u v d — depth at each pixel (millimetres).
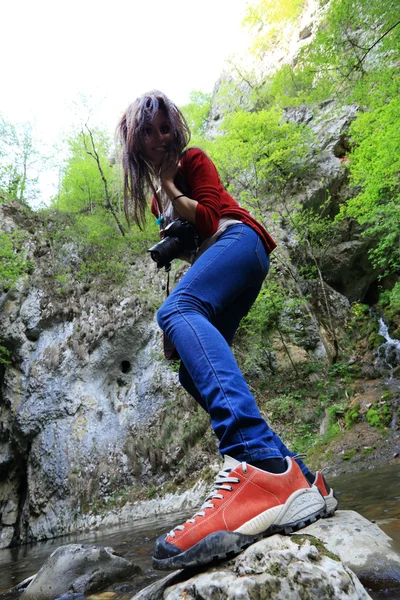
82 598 1688
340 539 1204
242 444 1089
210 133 17688
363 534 1213
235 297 1345
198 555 959
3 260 11016
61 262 12195
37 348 10867
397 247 9961
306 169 11656
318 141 12258
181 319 1220
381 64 7020
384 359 8969
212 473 7680
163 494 8039
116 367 10578
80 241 12609
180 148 1374
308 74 7500
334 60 7074
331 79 7629
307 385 8766
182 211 1353
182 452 8477
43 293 11344
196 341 1175
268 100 14477
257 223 1440
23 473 10180
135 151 1396
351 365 9172
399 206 8367
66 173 15625
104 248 12578
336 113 11484
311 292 10547
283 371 9086
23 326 10977
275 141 10500
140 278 11625
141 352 10508
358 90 7293
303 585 868
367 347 9711
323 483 1398
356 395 7992
